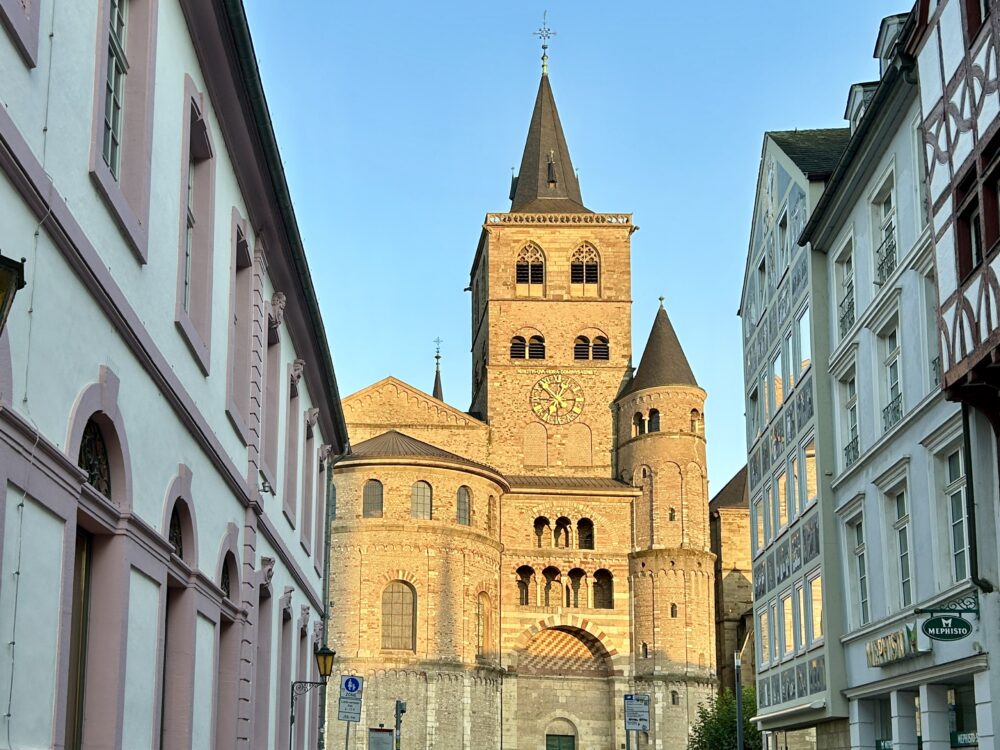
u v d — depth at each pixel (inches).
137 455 639.1
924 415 1134.4
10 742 455.8
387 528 3634.4
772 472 1770.4
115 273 598.2
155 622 676.7
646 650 3946.9
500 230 4426.7
